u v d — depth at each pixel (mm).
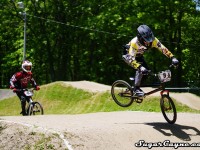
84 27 61562
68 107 36906
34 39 64875
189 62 67750
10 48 78688
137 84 14930
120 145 13008
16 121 15406
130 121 16297
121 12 60250
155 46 14867
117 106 33688
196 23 58469
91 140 12961
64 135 13086
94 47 71500
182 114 18641
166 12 55406
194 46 62562
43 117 17031
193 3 53625
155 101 31781
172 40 57969
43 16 64438
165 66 55094
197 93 57906
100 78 70688
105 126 14625
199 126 15766
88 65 73625
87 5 62969
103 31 59500
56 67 76250
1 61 82562
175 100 32125
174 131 14781
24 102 23031
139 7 56531
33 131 13883
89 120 16484
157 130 14742
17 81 23078
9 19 65562
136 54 14977
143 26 14680
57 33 64375
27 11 63844
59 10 63688
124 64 71312
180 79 58188
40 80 88375
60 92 39781
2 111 39125
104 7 62906
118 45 68875
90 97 37094
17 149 13477
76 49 71312
